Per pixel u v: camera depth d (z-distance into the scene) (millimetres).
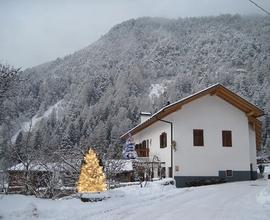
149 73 179625
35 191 19062
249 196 16984
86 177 16703
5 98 16234
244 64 167875
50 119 90438
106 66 182375
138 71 161000
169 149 28969
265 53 178875
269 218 11227
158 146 31688
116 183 23422
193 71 175750
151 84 166250
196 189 21609
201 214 12359
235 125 29750
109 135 79125
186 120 28891
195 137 28828
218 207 13945
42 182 20859
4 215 10609
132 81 147625
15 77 16266
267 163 57219
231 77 140625
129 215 12203
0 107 16297
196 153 28547
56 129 81000
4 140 22141
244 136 29781
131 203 15352
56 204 13234
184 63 193875
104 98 113000
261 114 29797
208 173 28484
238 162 29234
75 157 22406
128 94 127000
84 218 11562
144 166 28875
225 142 29344
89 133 79250
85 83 129500
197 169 28328
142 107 101312
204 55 194500
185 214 12398
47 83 134000
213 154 28859
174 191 20469
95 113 89625
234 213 12422
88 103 117562
